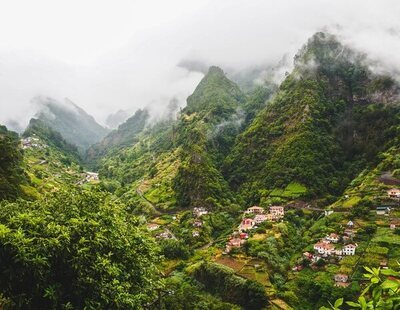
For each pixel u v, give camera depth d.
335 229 102.38
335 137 170.62
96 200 24.56
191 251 103.38
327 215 116.56
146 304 27.17
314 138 164.12
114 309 19.39
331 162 156.75
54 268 17.92
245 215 129.75
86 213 22.30
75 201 23.22
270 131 184.12
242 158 182.12
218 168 185.62
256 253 91.19
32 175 137.00
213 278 80.38
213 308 65.94
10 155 83.81
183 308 63.41
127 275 21.45
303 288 76.00
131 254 23.08
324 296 69.88
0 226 16.33
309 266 86.00
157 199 169.25
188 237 117.81
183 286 76.94
